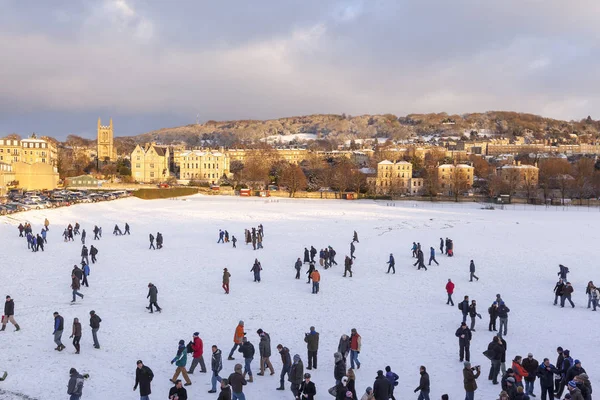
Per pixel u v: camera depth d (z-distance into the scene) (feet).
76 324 112.47
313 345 107.76
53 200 511.40
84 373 102.37
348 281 194.59
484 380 103.60
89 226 341.82
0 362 106.22
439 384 100.42
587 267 225.76
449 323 142.41
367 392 79.92
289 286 184.75
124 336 126.11
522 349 121.29
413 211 506.89
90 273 197.88
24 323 133.08
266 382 101.91
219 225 361.51
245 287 181.68
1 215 349.20
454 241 298.97
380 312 152.66
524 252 262.47
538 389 100.73
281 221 393.09
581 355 117.19
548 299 172.04
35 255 231.30
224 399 81.30
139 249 255.09
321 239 299.79
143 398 88.53
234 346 113.70
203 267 214.48
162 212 453.99
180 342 99.96
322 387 98.68
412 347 122.11
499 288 187.21
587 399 81.51
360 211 493.36
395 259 240.53
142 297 164.76
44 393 93.15
